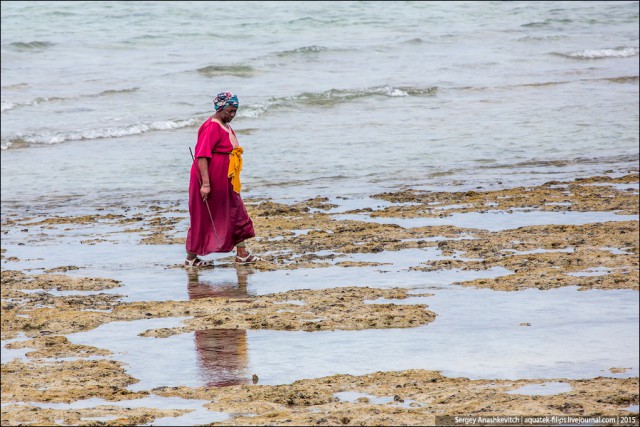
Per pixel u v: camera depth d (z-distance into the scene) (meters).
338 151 50.94
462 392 15.46
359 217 33.34
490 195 37.12
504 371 16.83
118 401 15.93
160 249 29.78
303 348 18.66
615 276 23.83
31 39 98.81
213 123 26.84
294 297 22.73
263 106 65.88
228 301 22.62
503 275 24.47
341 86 75.81
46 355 18.84
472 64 88.38
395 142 53.41
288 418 14.24
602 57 95.00
